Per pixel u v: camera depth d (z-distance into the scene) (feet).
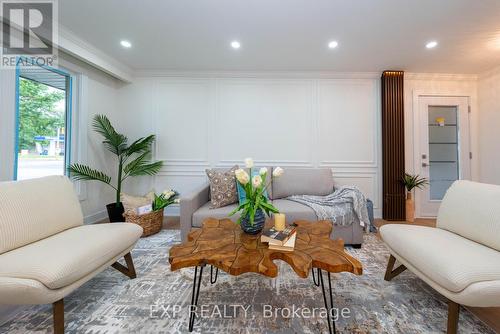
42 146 7.87
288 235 4.19
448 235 4.76
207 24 6.79
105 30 7.15
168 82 10.69
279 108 10.62
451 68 9.93
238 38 7.57
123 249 4.94
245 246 4.13
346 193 7.60
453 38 7.49
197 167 10.75
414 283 5.20
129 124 10.79
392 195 10.21
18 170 7.06
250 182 4.75
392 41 7.72
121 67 9.84
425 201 10.71
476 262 3.52
